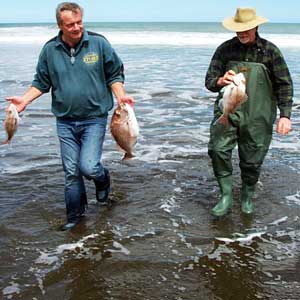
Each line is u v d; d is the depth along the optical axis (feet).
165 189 19.79
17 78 50.01
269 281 12.94
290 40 112.27
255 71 15.28
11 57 74.02
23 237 15.56
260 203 18.19
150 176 21.29
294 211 17.52
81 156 15.61
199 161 23.39
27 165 22.88
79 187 16.17
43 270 13.51
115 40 112.98
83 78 15.20
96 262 13.97
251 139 15.92
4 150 25.25
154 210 17.70
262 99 15.55
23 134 28.48
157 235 15.72
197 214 17.35
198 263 13.92
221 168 16.43
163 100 38.50
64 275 13.26
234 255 14.39
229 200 16.85
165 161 23.40
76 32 14.57
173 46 96.48
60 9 14.39
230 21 15.17
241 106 15.60
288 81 15.44
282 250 14.69
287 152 24.91
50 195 19.13
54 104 15.80
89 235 15.71
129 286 12.73
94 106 15.56
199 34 133.08
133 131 15.08
